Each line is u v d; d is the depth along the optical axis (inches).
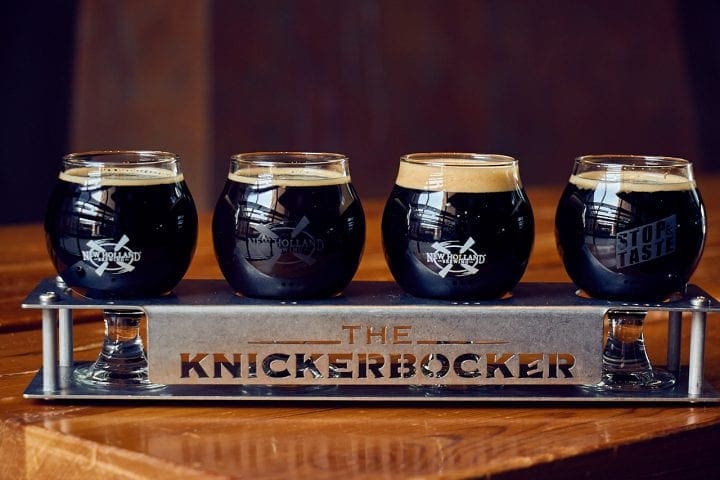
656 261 38.5
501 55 155.7
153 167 38.8
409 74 149.9
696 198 39.5
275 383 38.6
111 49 136.4
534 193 84.5
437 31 150.9
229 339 38.3
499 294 39.4
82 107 137.9
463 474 32.3
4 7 134.0
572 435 36.0
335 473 32.2
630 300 39.6
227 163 136.9
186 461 33.0
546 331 38.6
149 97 136.0
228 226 38.7
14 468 36.8
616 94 162.6
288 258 38.0
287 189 38.0
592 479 35.1
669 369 42.7
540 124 159.5
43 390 38.6
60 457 35.4
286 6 139.4
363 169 148.4
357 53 145.4
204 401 38.9
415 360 39.6
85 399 38.5
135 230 37.9
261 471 32.3
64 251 38.4
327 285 38.9
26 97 136.7
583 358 38.8
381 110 148.3
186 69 134.4
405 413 38.1
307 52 141.8
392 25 147.6
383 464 33.0
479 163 39.6
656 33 163.0
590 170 39.5
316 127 143.9
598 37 160.4
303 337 38.4
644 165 40.6
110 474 34.3
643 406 39.2
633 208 38.3
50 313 38.3
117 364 40.1
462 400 38.7
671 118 165.8
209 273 55.2
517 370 38.9
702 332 39.1
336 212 38.5
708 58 166.2
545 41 157.8
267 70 138.9
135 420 36.9
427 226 38.2
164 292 39.8
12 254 61.4
